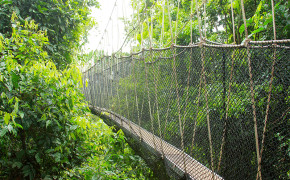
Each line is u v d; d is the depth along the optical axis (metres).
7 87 1.77
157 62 2.04
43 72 1.94
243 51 1.04
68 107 2.18
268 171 0.96
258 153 0.97
